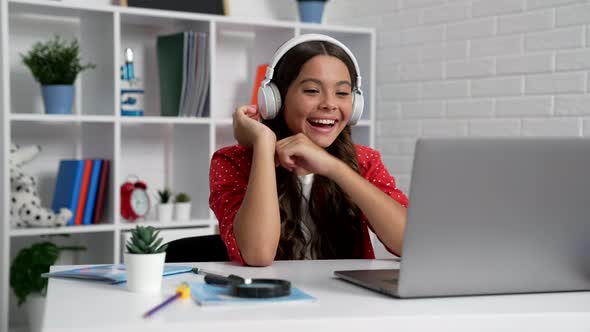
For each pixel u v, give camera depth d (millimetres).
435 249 1178
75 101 3555
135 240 1238
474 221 1181
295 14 4148
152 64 3725
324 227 1939
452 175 1149
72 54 3238
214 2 3732
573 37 3082
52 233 3117
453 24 3582
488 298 1221
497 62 3385
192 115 3492
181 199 3525
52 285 1286
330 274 1437
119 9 3248
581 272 1272
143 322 996
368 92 3941
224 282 1249
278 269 1504
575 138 1180
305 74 1840
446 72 3621
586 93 3035
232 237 1635
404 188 3846
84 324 984
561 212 1218
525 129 3275
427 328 1066
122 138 3668
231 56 3947
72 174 3268
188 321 1001
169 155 3809
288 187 1931
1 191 3047
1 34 2988
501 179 1172
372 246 2170
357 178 1675
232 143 3951
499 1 3367
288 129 1952
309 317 1033
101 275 1332
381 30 3975
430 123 3705
